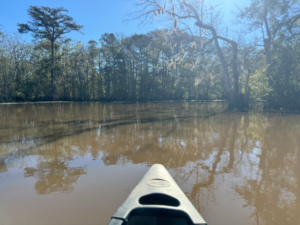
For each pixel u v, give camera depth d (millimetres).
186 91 48781
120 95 44688
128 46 41750
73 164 3729
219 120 10039
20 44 38219
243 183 2924
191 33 19344
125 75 43938
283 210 2254
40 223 2033
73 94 44469
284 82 16312
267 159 4008
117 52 42969
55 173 3299
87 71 43969
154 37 41688
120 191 2670
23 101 37000
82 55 41875
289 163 3768
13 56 37656
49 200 2457
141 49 42781
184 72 45188
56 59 39531
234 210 2246
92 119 10336
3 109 17469
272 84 17344
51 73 38750
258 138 5938
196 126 8133
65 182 2955
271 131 7066
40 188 2770
